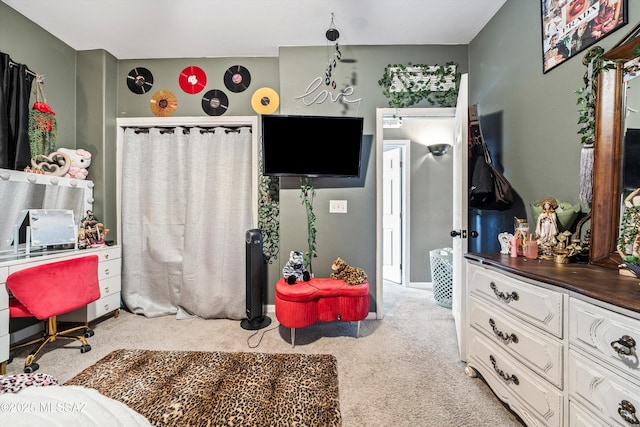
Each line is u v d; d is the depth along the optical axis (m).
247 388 1.52
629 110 1.18
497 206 1.89
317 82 2.47
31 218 1.96
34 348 1.92
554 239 1.38
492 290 1.39
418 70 2.45
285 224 2.49
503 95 1.99
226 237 2.58
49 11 2.05
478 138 1.98
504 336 1.29
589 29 1.35
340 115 2.47
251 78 2.68
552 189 1.58
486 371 1.44
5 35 1.99
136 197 2.68
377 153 2.45
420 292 3.31
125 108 2.71
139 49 2.54
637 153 1.15
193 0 1.94
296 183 2.49
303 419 1.31
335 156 2.29
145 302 2.64
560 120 1.53
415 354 1.90
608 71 1.24
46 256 1.91
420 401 1.43
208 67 2.68
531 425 1.13
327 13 2.07
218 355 1.87
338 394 1.48
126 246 2.64
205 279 2.56
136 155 2.70
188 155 2.64
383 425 1.28
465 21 2.16
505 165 1.97
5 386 0.78
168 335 2.18
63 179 2.23
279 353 1.90
